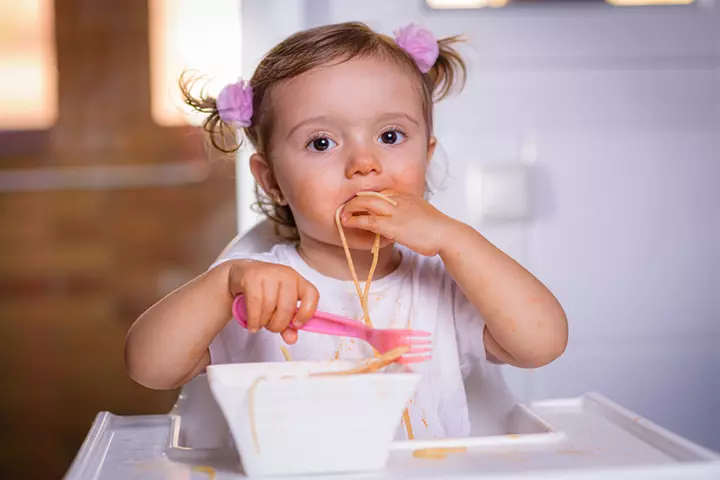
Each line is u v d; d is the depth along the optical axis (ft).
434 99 3.66
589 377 5.18
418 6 4.97
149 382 2.47
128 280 10.22
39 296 10.09
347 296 2.98
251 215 5.25
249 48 4.94
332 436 1.76
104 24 10.36
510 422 2.69
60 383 9.04
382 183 2.77
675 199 5.21
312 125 2.81
